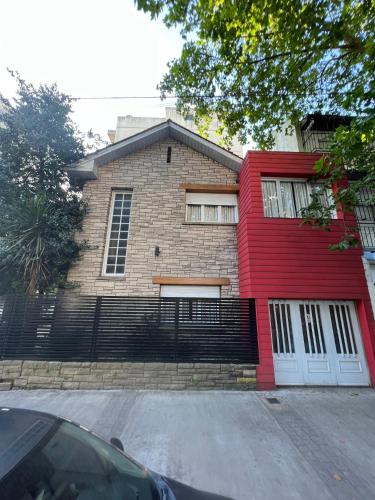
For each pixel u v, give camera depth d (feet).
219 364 17.88
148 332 18.40
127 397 15.62
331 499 7.49
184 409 13.96
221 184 26.76
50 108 23.44
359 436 11.24
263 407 14.46
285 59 18.53
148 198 25.98
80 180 26.35
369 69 15.57
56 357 17.79
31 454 4.18
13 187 22.41
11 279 21.42
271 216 22.71
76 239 24.26
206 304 19.11
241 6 14.82
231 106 22.38
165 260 24.04
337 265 20.43
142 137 26.76
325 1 14.30
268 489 7.88
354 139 15.24
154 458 9.38
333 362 18.93
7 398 15.30
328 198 22.48
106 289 23.00
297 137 29.04
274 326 19.57
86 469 4.54
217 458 9.44
